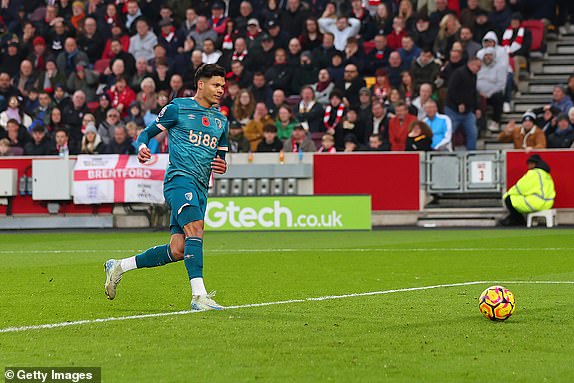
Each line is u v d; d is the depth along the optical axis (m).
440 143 75.06
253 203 71.94
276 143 75.38
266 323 26.77
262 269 43.03
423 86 76.31
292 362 21.30
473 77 75.81
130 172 74.19
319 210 71.31
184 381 19.52
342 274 40.69
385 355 22.06
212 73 29.86
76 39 89.75
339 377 19.78
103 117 81.00
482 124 79.12
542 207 71.00
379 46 82.38
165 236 66.94
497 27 83.69
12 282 38.25
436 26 83.25
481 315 28.16
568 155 73.12
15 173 76.38
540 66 86.44
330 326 26.20
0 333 25.38
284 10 86.69
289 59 82.62
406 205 75.00
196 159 29.61
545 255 49.00
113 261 31.31
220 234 68.31
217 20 88.38
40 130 78.44
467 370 20.41
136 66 85.38
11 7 98.12
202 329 25.77
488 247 54.12
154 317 28.06
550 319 27.31
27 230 76.31
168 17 88.75
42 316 28.77
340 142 76.50
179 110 29.72
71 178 75.31
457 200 75.81
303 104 77.88
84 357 22.00
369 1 89.06
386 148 75.06
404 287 35.94
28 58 89.62
